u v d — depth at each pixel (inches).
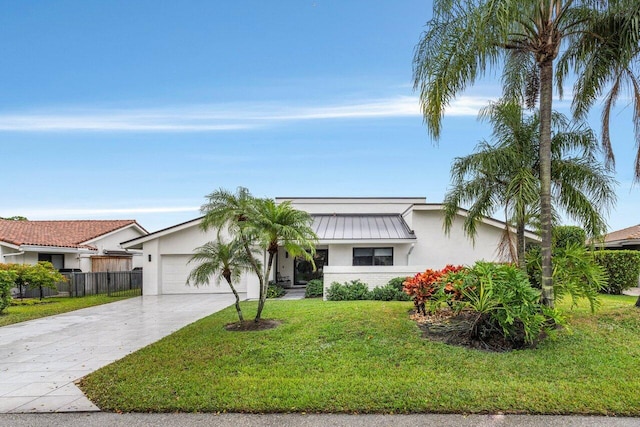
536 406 180.7
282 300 555.8
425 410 179.5
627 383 208.2
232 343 291.4
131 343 326.6
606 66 321.7
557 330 297.3
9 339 348.2
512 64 357.7
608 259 603.8
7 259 763.4
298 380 216.4
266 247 345.7
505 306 261.0
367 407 182.7
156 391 204.2
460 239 674.2
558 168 327.0
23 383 226.5
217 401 190.1
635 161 332.5
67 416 179.9
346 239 663.8
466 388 200.8
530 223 356.2
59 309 544.1
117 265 959.0
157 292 745.0
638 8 268.4
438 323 324.8
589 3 298.7
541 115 305.6
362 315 349.1
